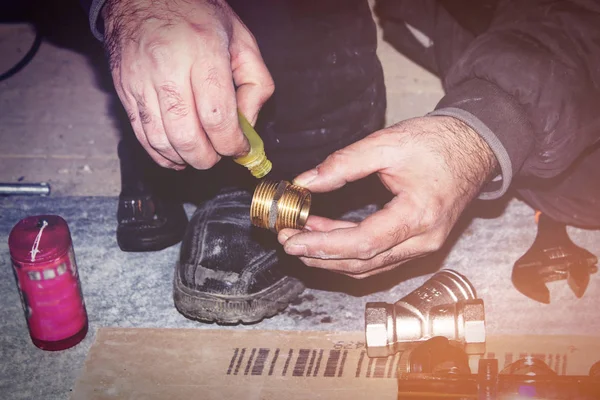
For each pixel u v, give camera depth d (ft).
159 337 2.93
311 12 2.86
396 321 2.81
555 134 2.64
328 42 2.89
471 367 2.82
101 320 3.03
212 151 2.40
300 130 3.00
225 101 2.32
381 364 2.82
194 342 2.91
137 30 2.38
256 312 2.97
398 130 2.52
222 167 3.15
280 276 3.00
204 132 2.37
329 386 2.77
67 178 3.59
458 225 3.30
